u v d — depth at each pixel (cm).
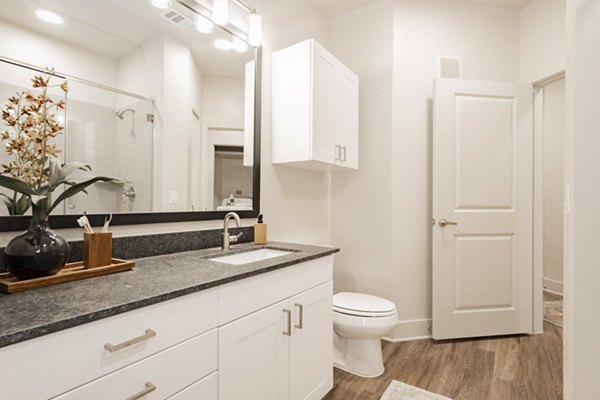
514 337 252
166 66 154
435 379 192
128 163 140
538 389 182
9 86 107
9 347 65
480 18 267
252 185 201
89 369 76
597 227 126
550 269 383
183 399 97
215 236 177
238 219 175
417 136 255
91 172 128
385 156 254
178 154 159
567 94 139
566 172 141
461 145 248
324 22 274
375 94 260
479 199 249
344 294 224
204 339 104
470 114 249
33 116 112
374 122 260
